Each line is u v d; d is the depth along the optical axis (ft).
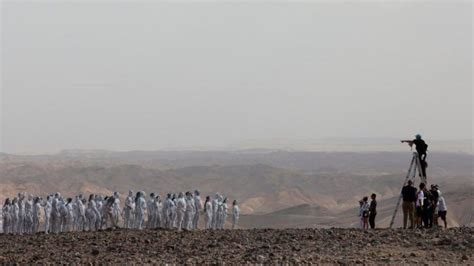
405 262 121.39
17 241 172.65
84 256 140.05
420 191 167.12
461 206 572.92
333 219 583.58
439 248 134.51
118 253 143.02
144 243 156.35
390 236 150.00
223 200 224.12
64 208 209.36
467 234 148.25
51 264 130.41
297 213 644.69
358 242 144.05
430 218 166.61
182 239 161.07
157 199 212.84
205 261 127.85
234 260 127.24
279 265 120.98
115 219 212.02
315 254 131.23
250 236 163.32
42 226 290.15
